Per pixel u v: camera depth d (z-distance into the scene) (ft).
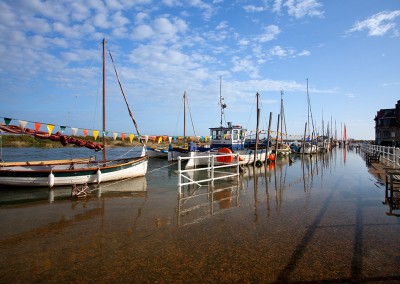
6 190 43.21
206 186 46.62
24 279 15.38
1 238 21.86
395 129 172.45
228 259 17.75
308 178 57.00
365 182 50.57
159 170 73.77
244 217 27.53
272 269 16.37
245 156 82.33
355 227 24.22
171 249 19.39
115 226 24.73
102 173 49.37
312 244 20.26
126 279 15.26
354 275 15.62
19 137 136.36
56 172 45.19
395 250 19.07
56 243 20.71
